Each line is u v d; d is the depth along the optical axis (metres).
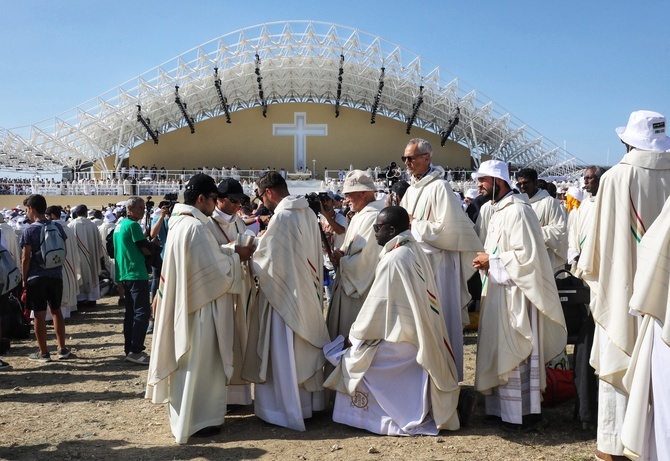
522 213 4.88
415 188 5.72
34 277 7.73
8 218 20.30
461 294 5.52
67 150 51.34
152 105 52.41
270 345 5.17
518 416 4.84
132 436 5.04
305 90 59.41
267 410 5.20
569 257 7.03
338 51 51.06
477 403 5.71
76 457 4.56
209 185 5.23
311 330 5.17
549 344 5.01
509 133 57.09
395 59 51.25
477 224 7.77
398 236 4.95
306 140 58.50
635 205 3.94
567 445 4.61
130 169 51.31
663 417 3.41
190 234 4.93
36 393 6.41
